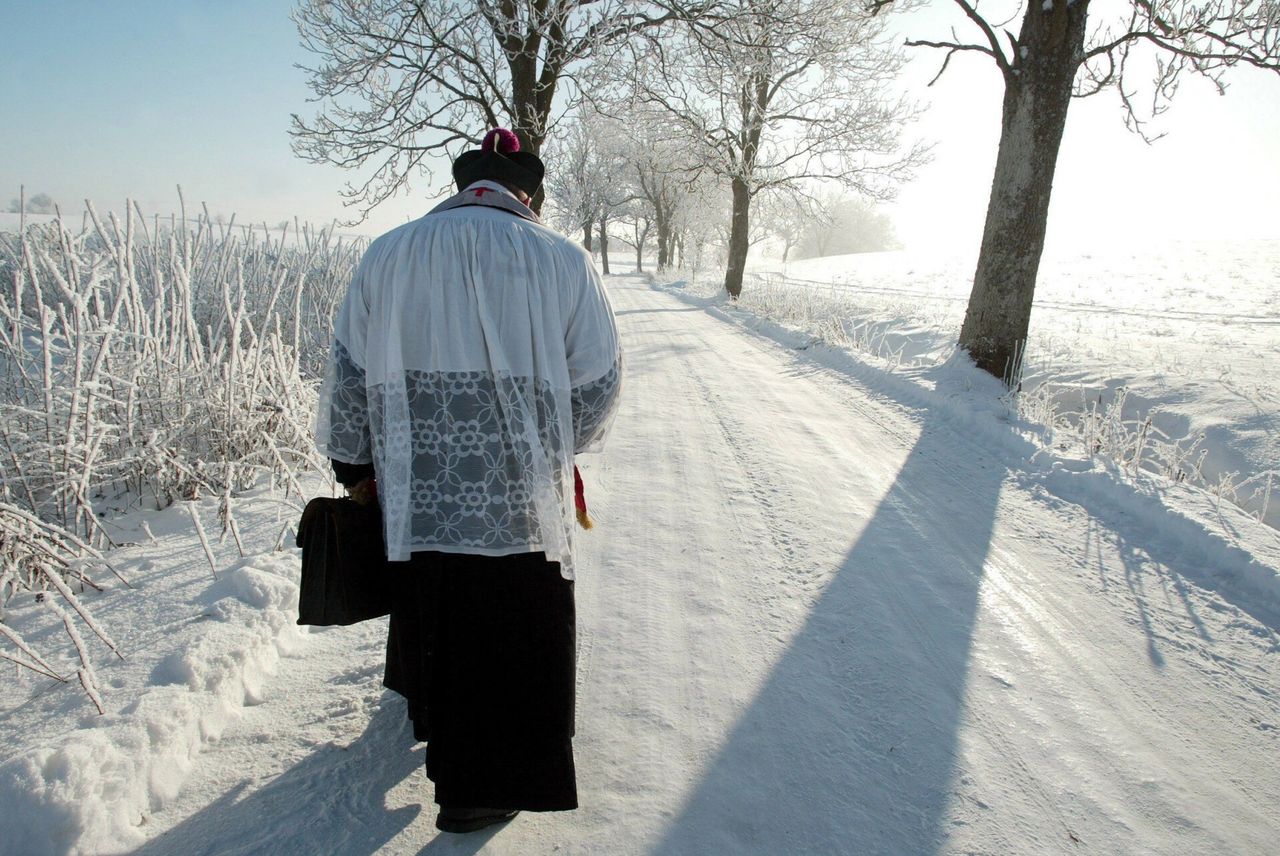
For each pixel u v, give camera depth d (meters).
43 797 1.49
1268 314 14.31
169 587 2.55
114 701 1.85
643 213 39.78
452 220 1.48
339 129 8.62
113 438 3.35
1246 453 5.01
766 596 2.78
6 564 2.27
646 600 2.73
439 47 8.12
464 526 1.48
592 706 2.08
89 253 3.94
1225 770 1.89
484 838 1.59
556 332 1.49
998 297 6.64
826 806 1.71
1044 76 6.11
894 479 4.25
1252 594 2.88
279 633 2.31
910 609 2.70
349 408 1.53
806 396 6.60
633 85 9.12
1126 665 2.37
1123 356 8.01
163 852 1.52
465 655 1.51
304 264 6.27
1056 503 3.88
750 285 22.81
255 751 1.85
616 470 4.34
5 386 3.32
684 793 1.74
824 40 8.87
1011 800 1.75
